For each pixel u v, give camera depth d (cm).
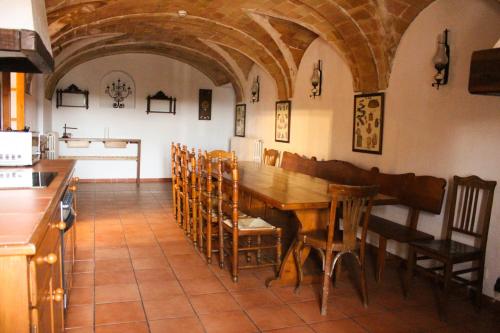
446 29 378
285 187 377
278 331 279
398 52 435
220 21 578
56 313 201
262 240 467
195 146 943
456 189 350
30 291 125
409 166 422
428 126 399
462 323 303
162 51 855
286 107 680
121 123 884
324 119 575
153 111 903
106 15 517
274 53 641
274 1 473
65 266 275
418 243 338
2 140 323
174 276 368
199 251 438
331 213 303
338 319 301
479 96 347
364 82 484
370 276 389
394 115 442
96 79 858
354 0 412
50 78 731
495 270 332
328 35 492
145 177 915
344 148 530
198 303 317
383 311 317
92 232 500
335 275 360
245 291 342
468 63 357
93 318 287
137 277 364
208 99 940
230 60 800
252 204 515
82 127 859
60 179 255
